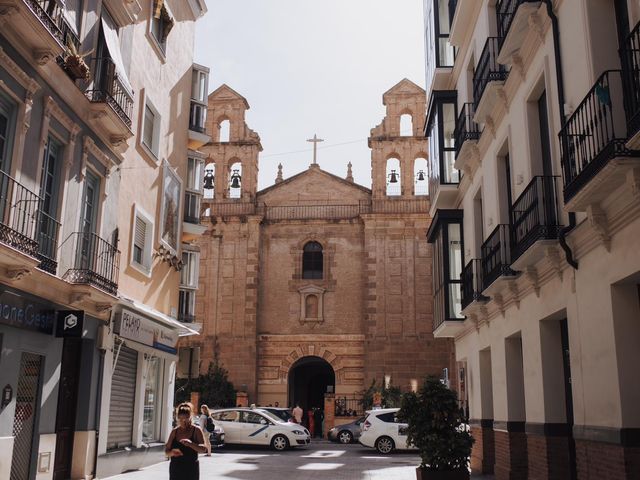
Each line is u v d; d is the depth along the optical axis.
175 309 20.62
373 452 25.50
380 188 37.19
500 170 15.07
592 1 9.66
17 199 10.95
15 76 10.91
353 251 37.19
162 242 19.11
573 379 10.27
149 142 18.73
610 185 8.18
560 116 10.62
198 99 23.19
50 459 12.49
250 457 22.55
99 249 14.52
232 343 35.88
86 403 14.27
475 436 17.75
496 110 14.66
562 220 10.72
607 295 9.04
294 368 38.38
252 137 38.88
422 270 36.09
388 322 35.56
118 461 15.98
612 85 9.03
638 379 8.69
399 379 34.81
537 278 11.97
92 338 14.40
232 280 36.75
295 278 37.03
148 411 19.14
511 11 13.31
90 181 14.54
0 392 10.72
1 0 9.81
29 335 11.73
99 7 14.54
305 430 26.81
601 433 9.05
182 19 21.86
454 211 19.47
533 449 12.20
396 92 38.34
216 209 37.84
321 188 38.25
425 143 37.50
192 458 8.79
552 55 11.20
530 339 12.61
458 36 18.95
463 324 18.88
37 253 11.15
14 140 11.05
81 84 13.62
